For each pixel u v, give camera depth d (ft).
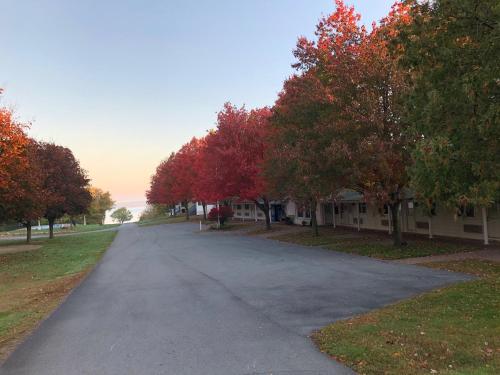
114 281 48.11
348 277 42.45
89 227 269.64
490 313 26.37
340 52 60.85
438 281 38.11
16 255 91.45
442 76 25.46
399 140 53.26
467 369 17.92
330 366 19.24
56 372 20.17
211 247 82.89
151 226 199.72
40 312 34.30
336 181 60.49
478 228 64.39
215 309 31.78
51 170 131.75
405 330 23.66
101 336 25.99
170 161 230.48
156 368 20.03
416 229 80.28
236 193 115.44
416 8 28.02
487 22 23.73
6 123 75.61
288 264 53.88
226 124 112.37
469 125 23.13
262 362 20.10
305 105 63.10
